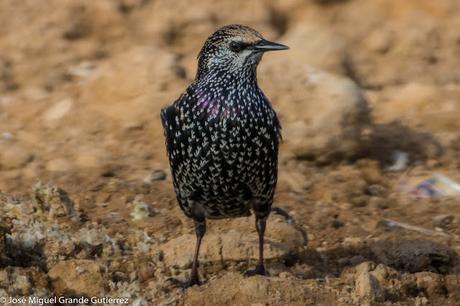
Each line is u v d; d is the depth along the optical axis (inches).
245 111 401.1
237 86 403.5
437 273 441.4
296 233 465.1
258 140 403.5
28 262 427.2
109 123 607.5
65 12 772.6
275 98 579.8
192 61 706.2
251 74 406.6
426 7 847.1
